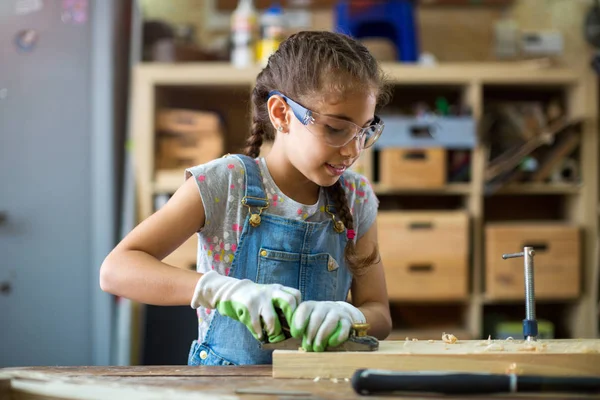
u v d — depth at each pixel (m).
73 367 1.17
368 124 1.29
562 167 3.20
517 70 3.16
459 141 3.11
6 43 2.78
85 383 1.03
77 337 2.77
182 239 1.36
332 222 1.44
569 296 3.15
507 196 3.56
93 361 2.76
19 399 1.07
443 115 3.18
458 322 3.48
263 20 3.18
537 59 3.49
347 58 1.27
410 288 3.11
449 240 3.11
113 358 2.74
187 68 3.08
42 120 2.78
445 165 3.13
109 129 2.78
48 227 2.78
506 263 3.12
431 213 3.13
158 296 1.21
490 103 3.29
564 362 1.08
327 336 1.09
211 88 3.32
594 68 3.18
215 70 3.08
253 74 3.08
